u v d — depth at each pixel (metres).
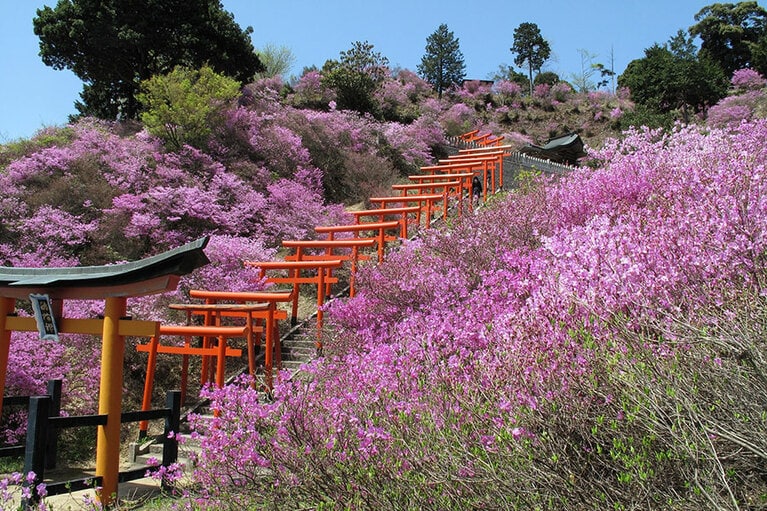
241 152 18.66
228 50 26.03
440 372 3.99
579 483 2.86
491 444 3.05
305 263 9.53
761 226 3.93
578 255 4.50
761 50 47.59
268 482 3.75
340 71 30.34
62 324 5.99
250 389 4.07
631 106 47.12
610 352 3.30
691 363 3.14
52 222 13.02
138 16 23.81
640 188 7.29
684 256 3.97
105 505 5.26
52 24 23.69
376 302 7.58
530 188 10.60
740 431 2.83
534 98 50.28
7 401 6.61
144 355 9.47
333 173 20.19
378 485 3.21
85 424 5.29
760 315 3.23
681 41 53.25
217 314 8.18
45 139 16.42
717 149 7.37
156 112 17.55
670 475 2.82
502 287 5.91
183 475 4.69
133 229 13.10
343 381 4.55
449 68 58.91
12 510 4.79
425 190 17.64
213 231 14.08
